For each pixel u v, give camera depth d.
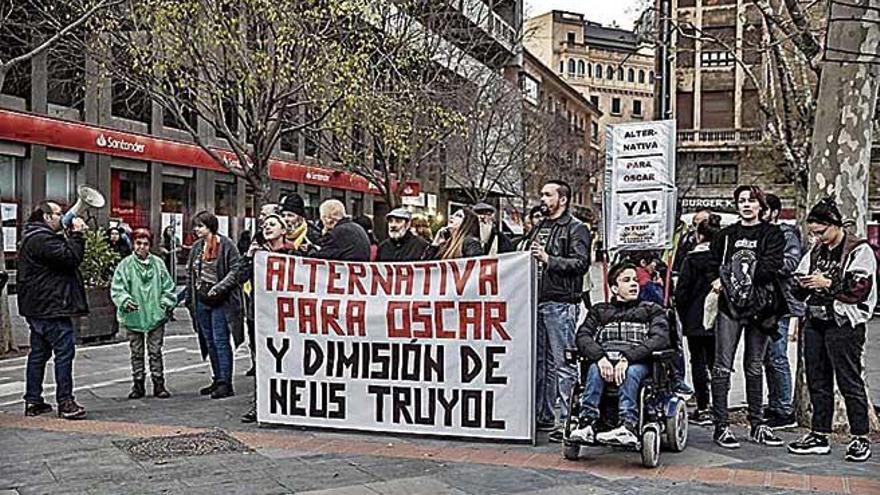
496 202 41.72
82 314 8.55
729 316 7.23
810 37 8.60
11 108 21.92
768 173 39.56
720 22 35.84
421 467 6.62
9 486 6.16
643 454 6.56
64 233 8.44
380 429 7.69
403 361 7.61
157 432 7.79
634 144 9.06
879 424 7.95
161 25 15.84
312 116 19.89
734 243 7.26
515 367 7.33
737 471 6.52
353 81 17.20
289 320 7.91
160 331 9.64
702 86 49.34
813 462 6.79
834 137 7.75
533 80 57.12
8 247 21.95
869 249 6.83
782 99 9.45
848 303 6.76
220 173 29.23
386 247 8.83
